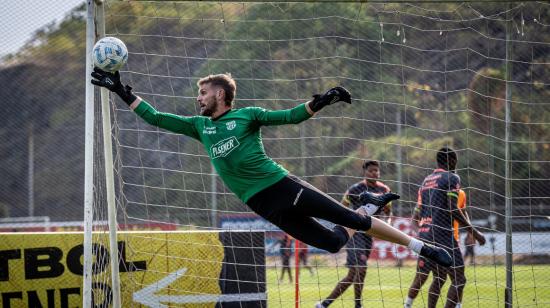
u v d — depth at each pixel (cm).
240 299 1620
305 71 3203
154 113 1228
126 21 3384
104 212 1603
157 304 1595
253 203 1205
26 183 5325
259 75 3216
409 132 3328
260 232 1641
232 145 1182
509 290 1595
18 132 5388
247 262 1628
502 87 2880
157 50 3712
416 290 1698
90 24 1340
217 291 1616
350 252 1808
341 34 3181
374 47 3189
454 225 1697
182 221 3678
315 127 3438
